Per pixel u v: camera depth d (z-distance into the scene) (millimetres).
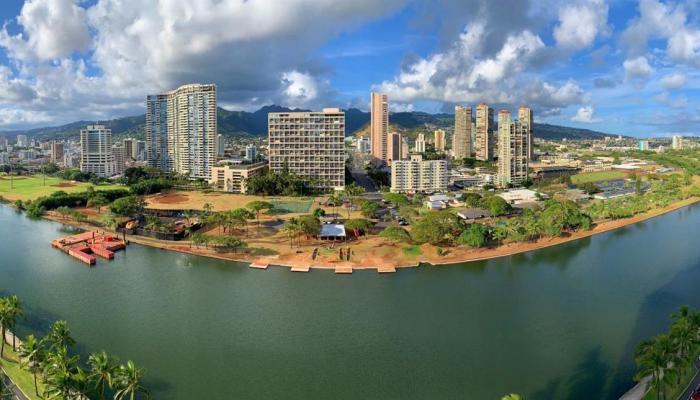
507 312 197625
